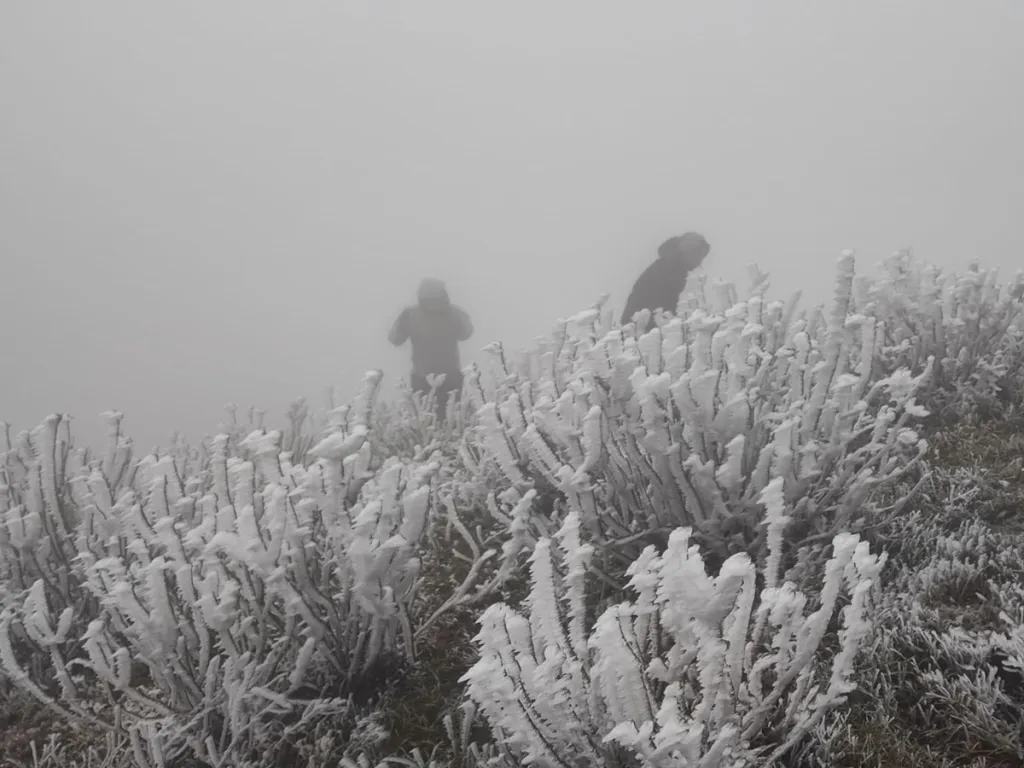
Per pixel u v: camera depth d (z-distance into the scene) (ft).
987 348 10.82
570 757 4.98
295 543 6.66
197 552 7.95
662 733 4.10
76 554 9.80
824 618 4.57
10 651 6.96
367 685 7.68
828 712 6.01
